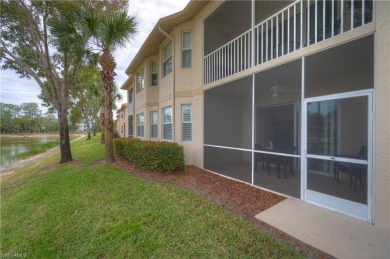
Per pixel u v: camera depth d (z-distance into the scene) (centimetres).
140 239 321
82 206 453
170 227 344
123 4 918
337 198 395
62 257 309
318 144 448
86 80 1569
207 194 484
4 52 890
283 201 450
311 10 616
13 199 568
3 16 828
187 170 712
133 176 627
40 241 349
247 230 328
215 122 818
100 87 2022
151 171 677
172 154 662
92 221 389
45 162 1197
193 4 734
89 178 630
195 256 278
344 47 386
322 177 453
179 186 535
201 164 769
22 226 408
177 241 310
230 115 870
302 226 342
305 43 608
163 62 1005
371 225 339
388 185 316
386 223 320
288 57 464
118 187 541
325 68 510
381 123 322
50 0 792
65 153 992
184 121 860
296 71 539
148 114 1173
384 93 318
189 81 841
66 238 350
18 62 907
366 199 379
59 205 471
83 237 346
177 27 852
